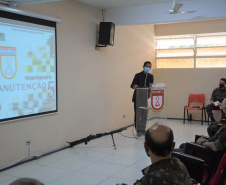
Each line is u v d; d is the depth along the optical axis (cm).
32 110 439
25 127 430
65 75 511
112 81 664
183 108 841
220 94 724
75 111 541
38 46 446
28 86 431
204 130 684
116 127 688
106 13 628
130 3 569
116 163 428
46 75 465
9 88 400
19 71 415
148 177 141
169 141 148
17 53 411
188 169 256
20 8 411
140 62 798
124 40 708
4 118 394
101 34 584
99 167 409
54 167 407
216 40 816
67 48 513
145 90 564
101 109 625
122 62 704
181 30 838
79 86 550
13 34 404
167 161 147
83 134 567
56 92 488
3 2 379
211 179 270
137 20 604
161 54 884
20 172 385
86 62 568
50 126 480
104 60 629
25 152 433
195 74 820
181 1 562
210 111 729
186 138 597
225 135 274
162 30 862
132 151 493
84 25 558
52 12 472
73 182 352
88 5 569
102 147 520
